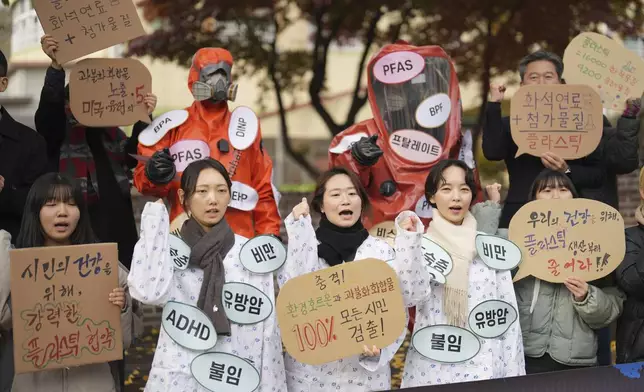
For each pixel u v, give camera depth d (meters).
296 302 4.49
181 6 9.45
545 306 5.19
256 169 5.80
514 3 9.46
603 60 6.13
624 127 6.06
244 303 4.60
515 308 4.94
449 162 5.09
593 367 4.95
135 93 5.67
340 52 16.41
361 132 6.22
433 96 6.23
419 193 6.02
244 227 5.65
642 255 5.31
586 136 5.84
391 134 6.15
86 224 4.86
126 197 5.93
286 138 11.77
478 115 10.77
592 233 5.18
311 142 18.11
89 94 5.61
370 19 10.45
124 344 4.72
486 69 9.98
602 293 5.14
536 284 5.21
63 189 4.76
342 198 4.79
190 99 13.58
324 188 4.86
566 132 5.83
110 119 5.64
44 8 5.55
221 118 5.79
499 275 4.99
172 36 9.48
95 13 5.60
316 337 4.48
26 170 5.47
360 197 4.88
